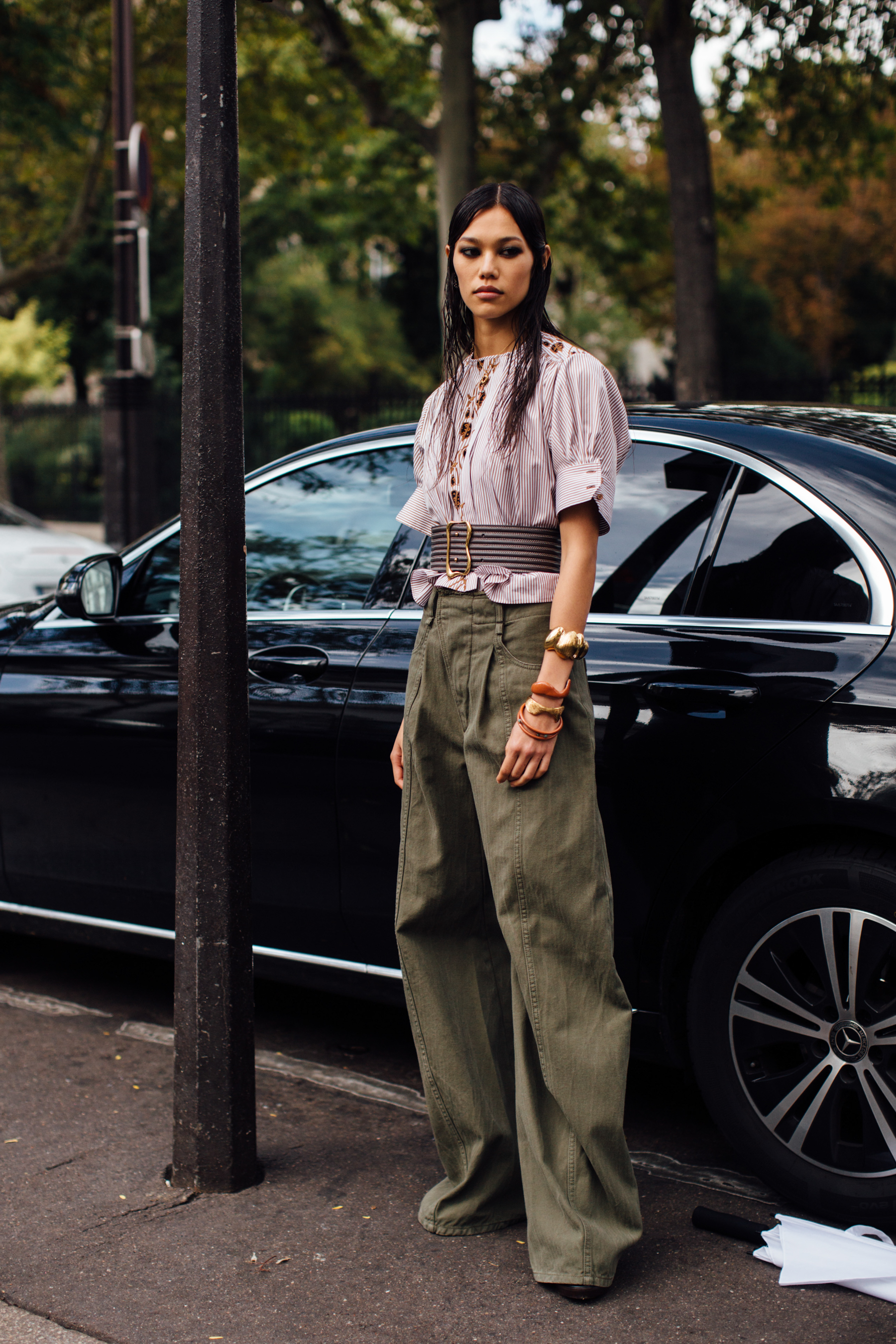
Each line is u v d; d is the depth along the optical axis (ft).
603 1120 6.88
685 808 8.00
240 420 7.91
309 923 9.95
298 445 58.90
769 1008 7.79
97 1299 6.96
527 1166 7.16
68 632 11.53
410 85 54.19
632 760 8.18
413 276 117.50
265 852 10.07
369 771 9.40
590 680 8.39
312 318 115.24
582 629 6.68
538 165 49.62
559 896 6.82
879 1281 7.03
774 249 119.24
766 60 35.96
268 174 65.05
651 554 8.63
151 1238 7.62
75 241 60.54
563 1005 6.90
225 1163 8.22
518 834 6.82
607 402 6.83
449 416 7.12
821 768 7.48
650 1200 8.25
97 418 74.28
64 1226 7.77
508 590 6.86
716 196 54.85
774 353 114.83
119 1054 10.78
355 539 10.21
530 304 6.90
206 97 7.65
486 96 48.03
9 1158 8.73
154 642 10.93
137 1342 6.57
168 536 11.32
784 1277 7.11
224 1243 7.56
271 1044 11.13
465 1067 7.61
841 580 7.88
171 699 10.55
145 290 38.27
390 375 115.85
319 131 58.95
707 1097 8.05
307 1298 6.98
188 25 7.70
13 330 114.01
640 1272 7.29
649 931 8.24
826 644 7.74
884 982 7.41
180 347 98.58
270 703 9.93
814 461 8.23
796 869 7.59
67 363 110.63
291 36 51.62
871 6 33.30
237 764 7.90
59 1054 10.78
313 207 72.02
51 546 29.84
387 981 9.66
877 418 9.12
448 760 7.33
